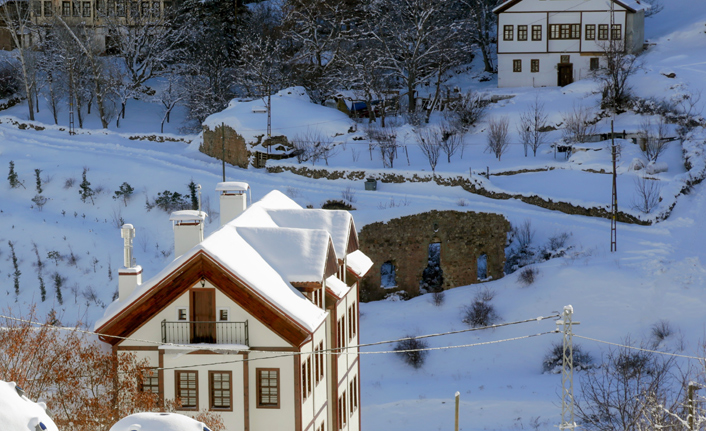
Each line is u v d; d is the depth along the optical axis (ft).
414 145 363.76
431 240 267.39
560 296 248.32
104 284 260.83
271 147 354.54
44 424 53.47
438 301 257.75
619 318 236.43
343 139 362.33
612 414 172.24
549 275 258.16
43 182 319.47
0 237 282.36
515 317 244.83
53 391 112.47
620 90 371.15
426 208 266.57
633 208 294.25
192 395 109.19
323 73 433.89
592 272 255.29
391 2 427.74
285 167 341.21
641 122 357.61
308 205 297.74
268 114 353.31
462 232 268.41
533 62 418.72
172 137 409.28
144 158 360.28
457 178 318.86
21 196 313.73
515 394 206.39
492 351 233.14
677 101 358.64
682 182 304.50
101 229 291.38
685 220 287.69
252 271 111.34
